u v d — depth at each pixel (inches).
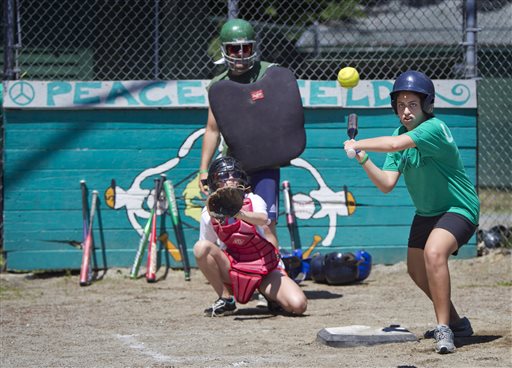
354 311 648.4
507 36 1045.8
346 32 1127.6
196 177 853.8
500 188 1027.3
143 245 829.8
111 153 848.9
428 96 468.1
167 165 852.6
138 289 781.3
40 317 634.2
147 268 819.4
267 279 633.0
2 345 523.2
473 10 886.4
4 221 842.8
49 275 851.4
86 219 840.9
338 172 860.6
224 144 706.8
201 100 845.2
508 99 1032.2
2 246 888.9
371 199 864.3
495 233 901.8
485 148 1031.6
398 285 786.8
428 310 645.9
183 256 839.7
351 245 863.7
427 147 459.5
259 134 670.5
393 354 470.9
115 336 551.8
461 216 479.2
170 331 569.9
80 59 971.3
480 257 876.0
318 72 1000.2
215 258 625.0
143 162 850.1
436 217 489.4
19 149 842.2
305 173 858.8
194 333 559.8
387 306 670.5
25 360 475.2
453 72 922.1
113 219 849.5
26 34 929.5
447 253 471.8
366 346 496.4
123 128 848.9
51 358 480.1
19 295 748.0
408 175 486.6
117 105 842.2
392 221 865.5
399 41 1079.6
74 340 538.9
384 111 861.2
